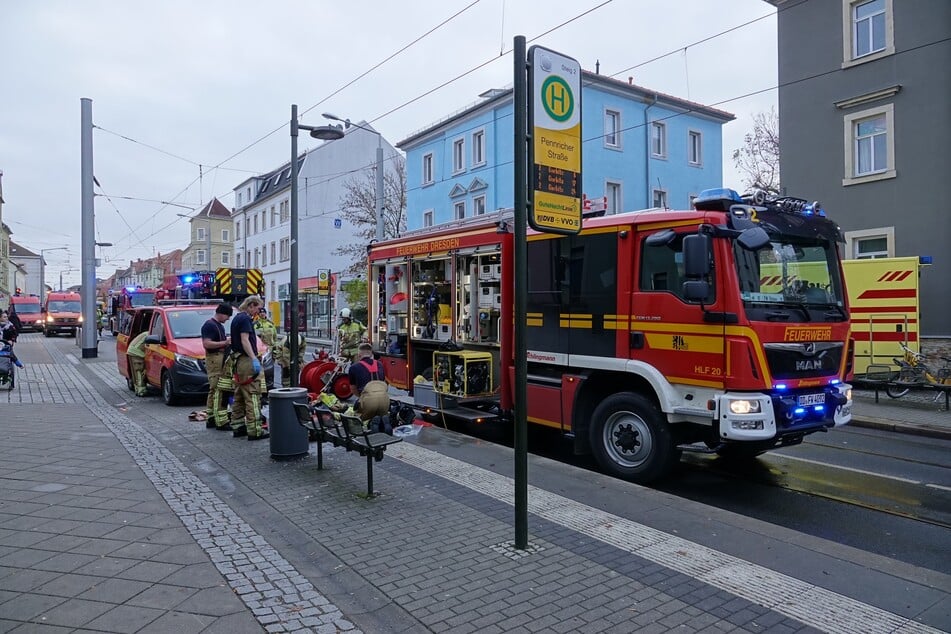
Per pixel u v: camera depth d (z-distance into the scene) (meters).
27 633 3.34
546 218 4.55
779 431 6.25
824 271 7.13
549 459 7.50
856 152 16.64
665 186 29.56
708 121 31.45
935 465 7.91
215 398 8.91
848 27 16.56
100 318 44.00
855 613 3.75
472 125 29.98
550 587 4.02
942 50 14.92
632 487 6.27
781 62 18.00
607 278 7.32
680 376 6.57
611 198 28.05
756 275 6.38
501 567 4.31
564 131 4.69
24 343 31.61
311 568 4.28
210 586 3.96
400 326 10.80
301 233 46.00
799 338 6.48
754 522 5.33
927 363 14.85
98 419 9.74
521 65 4.41
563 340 7.82
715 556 4.55
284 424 7.13
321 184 46.38
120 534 4.83
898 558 4.99
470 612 3.69
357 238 46.97
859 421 10.90
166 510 5.39
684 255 6.23
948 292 14.89
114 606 3.67
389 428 7.84
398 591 3.94
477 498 5.83
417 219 34.25
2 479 6.30
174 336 11.91
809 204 7.29
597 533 4.96
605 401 7.24
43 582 3.98
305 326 37.19
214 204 75.50
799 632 3.54
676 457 6.83
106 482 6.21
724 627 3.56
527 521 4.84
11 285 86.62
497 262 8.91
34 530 4.90
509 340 8.58
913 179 15.43
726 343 6.18
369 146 47.94
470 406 9.47
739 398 6.10
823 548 4.75
